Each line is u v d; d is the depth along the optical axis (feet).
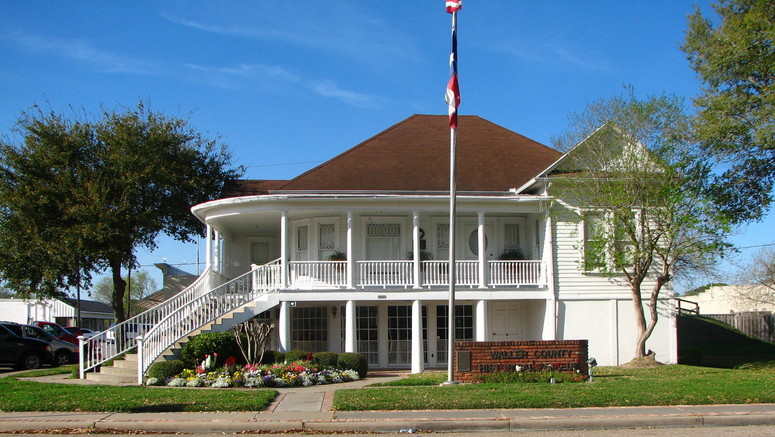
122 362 66.08
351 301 76.79
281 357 70.33
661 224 74.64
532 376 56.80
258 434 38.27
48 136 97.66
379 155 89.04
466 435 37.96
